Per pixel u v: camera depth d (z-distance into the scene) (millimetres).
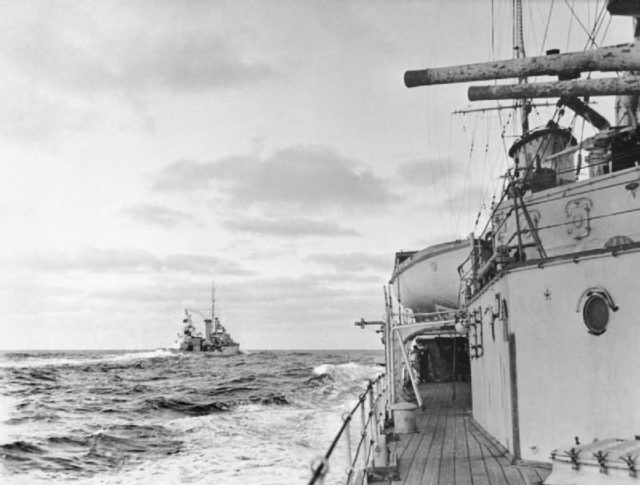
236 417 27438
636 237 10180
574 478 7574
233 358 144500
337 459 16062
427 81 5984
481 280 13484
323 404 33719
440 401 19469
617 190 10484
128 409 33500
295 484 13969
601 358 8750
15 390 45719
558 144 13836
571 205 11047
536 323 9625
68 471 17125
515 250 11711
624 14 5648
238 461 17141
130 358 131500
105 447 20781
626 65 5453
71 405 35344
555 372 9305
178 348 157000
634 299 8430
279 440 20578
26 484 15680
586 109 12320
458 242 22234
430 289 23047
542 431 9445
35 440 21734
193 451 19422
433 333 20000
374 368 68312
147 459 18609
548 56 5684
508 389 10164
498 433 11391
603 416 8664
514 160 14648
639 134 10859
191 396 41719
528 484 8406
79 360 113000
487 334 12539
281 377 62500
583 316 8961
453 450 11273
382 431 12789
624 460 6938
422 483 8891
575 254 9078
